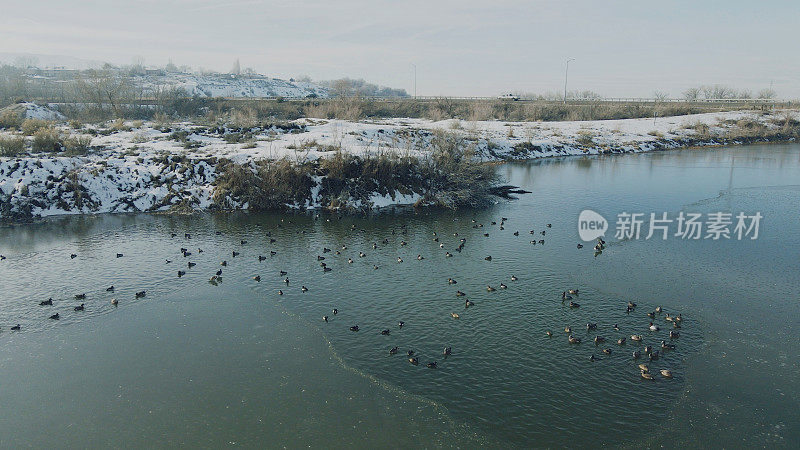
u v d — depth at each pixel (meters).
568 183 74.50
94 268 40.66
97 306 33.81
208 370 26.42
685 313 32.06
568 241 47.06
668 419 22.30
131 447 20.86
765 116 137.50
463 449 20.50
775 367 26.08
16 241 47.62
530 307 33.22
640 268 39.78
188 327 31.06
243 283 37.69
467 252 44.22
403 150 73.69
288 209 59.91
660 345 28.31
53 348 28.62
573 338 28.66
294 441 21.08
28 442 21.20
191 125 90.44
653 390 24.31
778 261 40.88
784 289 35.47
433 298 34.78
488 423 22.06
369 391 24.48
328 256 43.50
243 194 60.34
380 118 123.81
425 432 21.53
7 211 54.94
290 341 29.31
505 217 56.19
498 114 149.88
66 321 31.75
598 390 24.33
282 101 138.75
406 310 33.00
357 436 21.33
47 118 107.69
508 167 89.25
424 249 45.28
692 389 24.36
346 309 33.28
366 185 63.28
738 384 24.70
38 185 58.16
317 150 69.81
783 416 22.41
